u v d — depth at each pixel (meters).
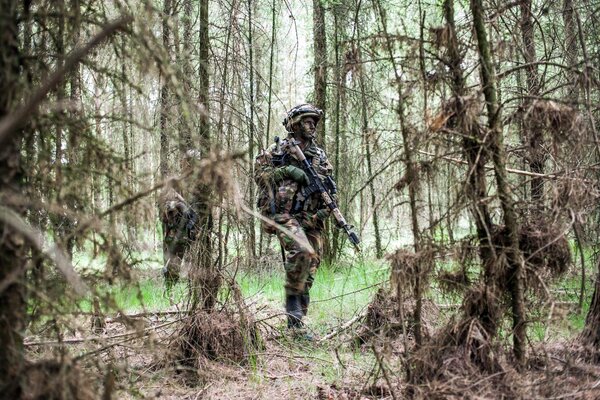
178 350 3.79
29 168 2.28
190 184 2.26
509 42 3.10
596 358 3.08
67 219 2.53
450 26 2.83
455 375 2.65
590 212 3.32
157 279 5.07
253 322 4.30
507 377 2.62
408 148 2.81
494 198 2.76
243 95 4.34
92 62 2.35
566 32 4.31
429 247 2.79
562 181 2.83
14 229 1.91
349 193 8.43
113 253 2.19
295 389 3.55
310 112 5.12
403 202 2.86
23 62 2.18
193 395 3.40
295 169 4.91
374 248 8.34
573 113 2.75
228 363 3.94
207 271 4.01
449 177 2.89
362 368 3.81
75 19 2.29
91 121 2.69
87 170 2.29
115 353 3.66
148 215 2.28
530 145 2.97
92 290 2.16
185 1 3.95
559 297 3.78
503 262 2.73
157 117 3.00
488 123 2.81
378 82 5.25
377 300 4.41
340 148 8.62
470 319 2.78
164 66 2.14
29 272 2.31
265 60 7.69
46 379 2.01
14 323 2.00
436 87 2.86
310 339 4.61
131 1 2.62
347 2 8.19
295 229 4.78
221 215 3.92
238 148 4.04
